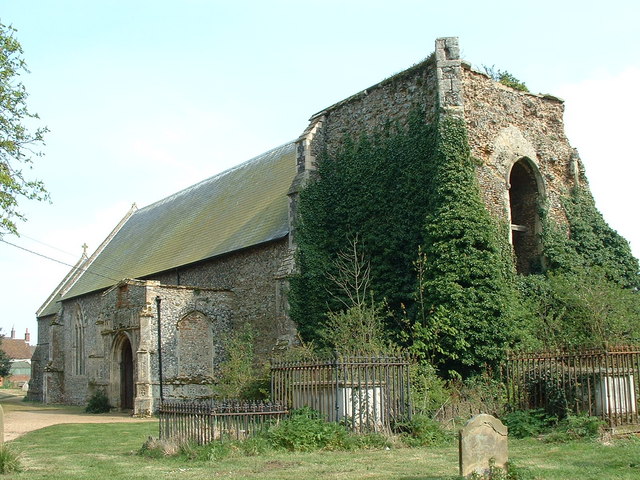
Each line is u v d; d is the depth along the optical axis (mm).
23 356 111562
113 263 44531
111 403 31609
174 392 28250
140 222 48281
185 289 29312
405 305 23125
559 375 16891
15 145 25203
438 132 22875
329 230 26641
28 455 15297
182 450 14211
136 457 14562
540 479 10484
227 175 40219
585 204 26375
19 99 25453
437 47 23609
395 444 14836
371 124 26172
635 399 16000
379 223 24625
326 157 27641
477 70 24281
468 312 20844
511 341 21109
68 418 28359
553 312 22625
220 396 23453
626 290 22594
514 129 25047
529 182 25844
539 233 25188
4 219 23719
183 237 37188
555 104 26641
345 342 20359
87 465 13430
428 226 22016
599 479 10406
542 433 16203
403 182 24109
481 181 23438
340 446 14523
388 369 16109
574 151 26625
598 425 15055
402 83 25234
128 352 31797
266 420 15242
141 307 28891
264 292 28375
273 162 35531
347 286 24844
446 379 20688
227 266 30844
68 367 46375
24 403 48469
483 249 21766
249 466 12414
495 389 19453
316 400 16094
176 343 28797
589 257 25547
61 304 48531
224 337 29688
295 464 12523
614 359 16094
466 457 10156
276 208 30391
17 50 25328
